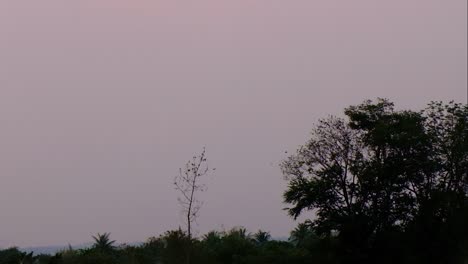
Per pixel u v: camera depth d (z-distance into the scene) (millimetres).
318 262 64250
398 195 63594
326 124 66625
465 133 62844
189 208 50812
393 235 61531
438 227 61438
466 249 59812
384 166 62719
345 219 62438
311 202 64062
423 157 63000
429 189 63344
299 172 66000
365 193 63688
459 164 62688
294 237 95750
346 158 64938
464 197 62281
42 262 86875
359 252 61625
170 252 52031
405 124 64250
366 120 66562
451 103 64438
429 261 60719
